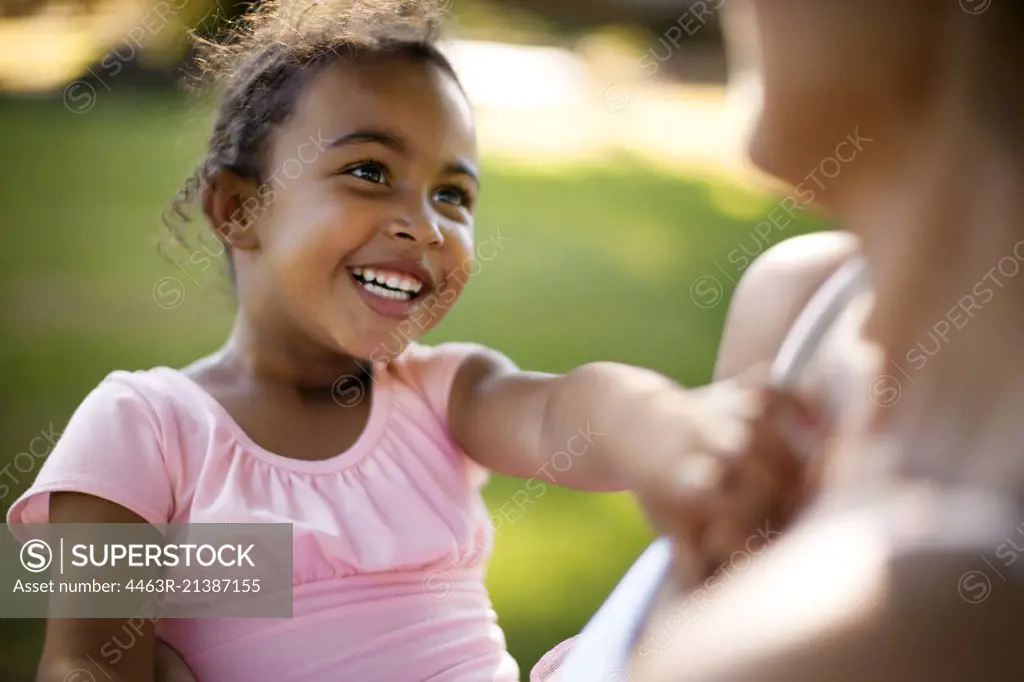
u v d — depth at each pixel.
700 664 0.52
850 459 0.61
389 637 1.44
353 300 1.53
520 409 1.56
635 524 3.02
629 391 1.35
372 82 1.55
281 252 1.54
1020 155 0.56
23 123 8.56
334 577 1.45
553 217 6.96
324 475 1.52
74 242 5.77
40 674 1.35
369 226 1.51
